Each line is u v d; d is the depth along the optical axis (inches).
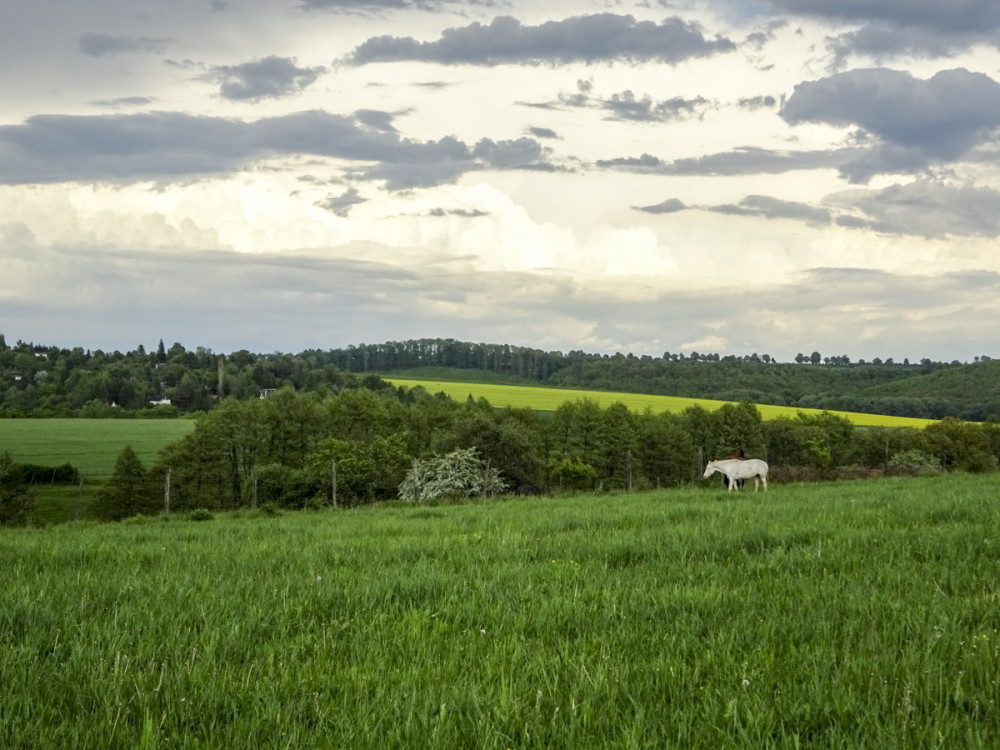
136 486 3147.1
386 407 4242.1
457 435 3186.5
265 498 3112.7
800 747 161.5
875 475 1795.0
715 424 3966.5
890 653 206.5
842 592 284.2
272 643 247.8
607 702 184.2
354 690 202.1
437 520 684.1
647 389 7475.4
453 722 177.3
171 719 180.5
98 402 6761.8
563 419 3823.8
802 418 4001.0
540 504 944.9
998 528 418.3
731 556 385.4
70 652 236.4
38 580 360.2
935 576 305.3
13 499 2797.7
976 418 5753.0
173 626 263.0
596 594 298.4
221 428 3710.6
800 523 490.3
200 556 450.0
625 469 3705.7
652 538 446.0
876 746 156.7
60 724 178.1
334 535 581.9
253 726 176.2
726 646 221.9
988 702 172.9
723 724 173.0
